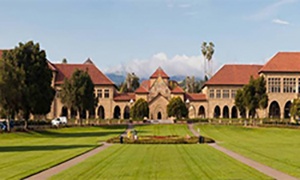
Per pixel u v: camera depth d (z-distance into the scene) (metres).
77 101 108.69
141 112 128.38
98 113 145.25
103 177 26.91
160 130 91.69
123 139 59.06
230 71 148.25
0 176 27.22
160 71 150.00
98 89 145.25
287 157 39.41
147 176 27.34
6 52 81.50
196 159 37.19
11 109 75.69
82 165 32.66
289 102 136.00
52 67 142.50
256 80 106.25
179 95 145.50
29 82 80.94
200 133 83.94
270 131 88.06
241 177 27.12
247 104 106.19
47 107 84.19
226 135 80.00
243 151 45.59
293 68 136.50
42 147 50.56
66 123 109.00
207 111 144.50
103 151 45.09
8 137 67.69
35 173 28.53
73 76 110.50
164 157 38.81
